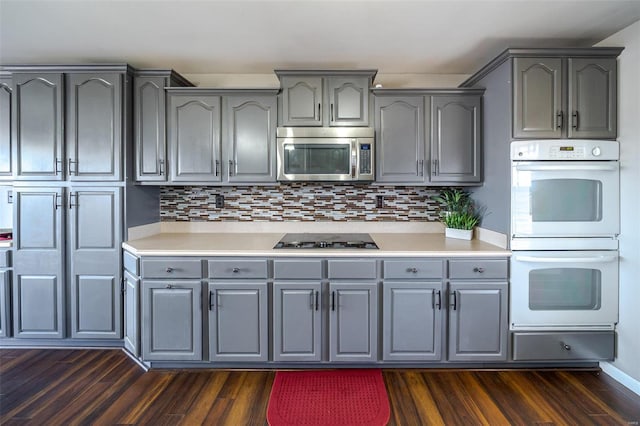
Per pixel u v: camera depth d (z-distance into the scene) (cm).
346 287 227
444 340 229
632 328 214
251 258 228
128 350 253
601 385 217
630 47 214
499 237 237
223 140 263
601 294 225
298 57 265
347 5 195
